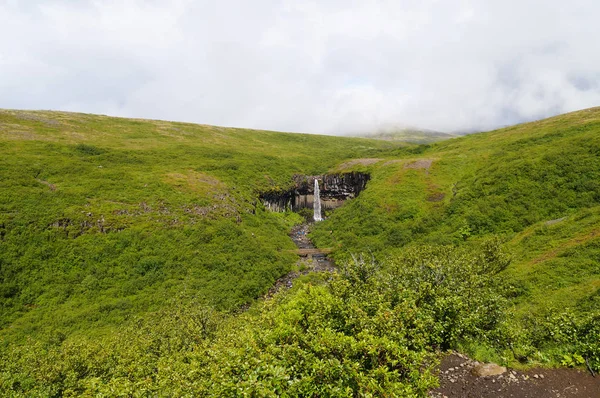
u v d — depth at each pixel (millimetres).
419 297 15586
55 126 99938
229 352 11133
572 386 12141
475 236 48312
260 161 108062
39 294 36219
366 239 59875
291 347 11117
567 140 57500
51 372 18281
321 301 15320
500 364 13656
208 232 53781
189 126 154000
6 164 56688
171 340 22438
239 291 43531
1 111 99625
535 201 47875
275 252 57969
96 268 41156
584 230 32812
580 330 14711
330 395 9641
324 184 103250
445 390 12422
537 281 27500
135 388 14180
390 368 11234
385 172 82812
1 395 17203
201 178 75750
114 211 50719
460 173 71500
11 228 40625
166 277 43312
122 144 97812
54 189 53156
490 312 16500
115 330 31531
